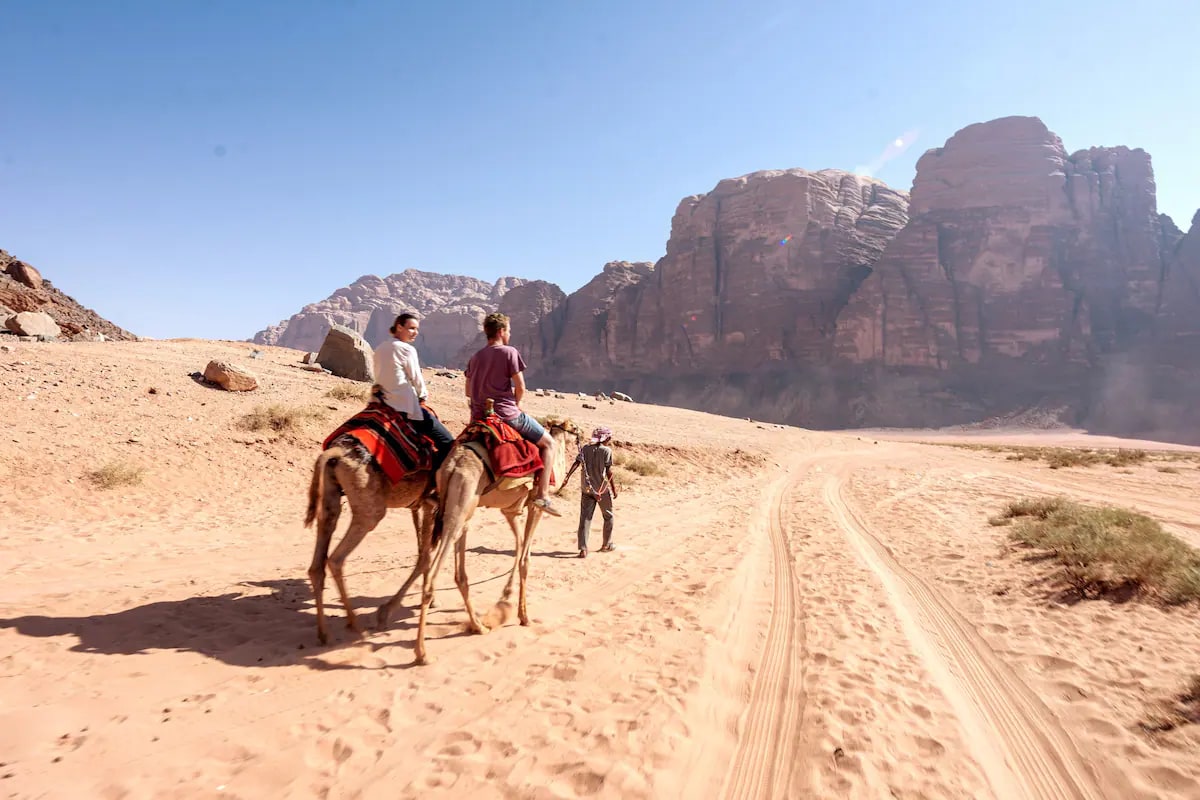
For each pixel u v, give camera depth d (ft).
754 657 18.37
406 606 21.79
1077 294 408.46
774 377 444.96
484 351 20.79
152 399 51.52
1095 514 34.24
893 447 174.19
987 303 417.69
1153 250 419.95
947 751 13.24
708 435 117.91
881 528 40.83
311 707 13.96
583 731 13.42
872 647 19.10
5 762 11.00
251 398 58.03
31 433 39.42
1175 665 17.11
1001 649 19.04
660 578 27.45
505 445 19.13
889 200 515.91
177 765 11.36
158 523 32.76
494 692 15.17
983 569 27.89
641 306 536.01
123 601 20.45
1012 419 360.28
